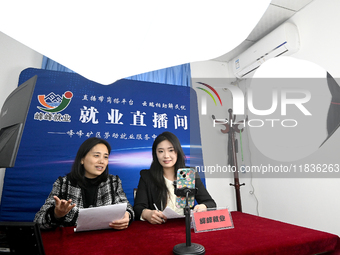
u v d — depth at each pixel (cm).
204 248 93
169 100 296
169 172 199
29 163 228
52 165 234
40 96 244
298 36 263
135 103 279
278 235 112
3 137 95
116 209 124
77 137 248
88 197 179
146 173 199
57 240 110
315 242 106
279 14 269
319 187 235
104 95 268
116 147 261
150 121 281
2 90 245
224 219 129
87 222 121
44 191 227
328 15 234
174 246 97
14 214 217
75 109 253
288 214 269
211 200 181
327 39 234
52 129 241
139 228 133
